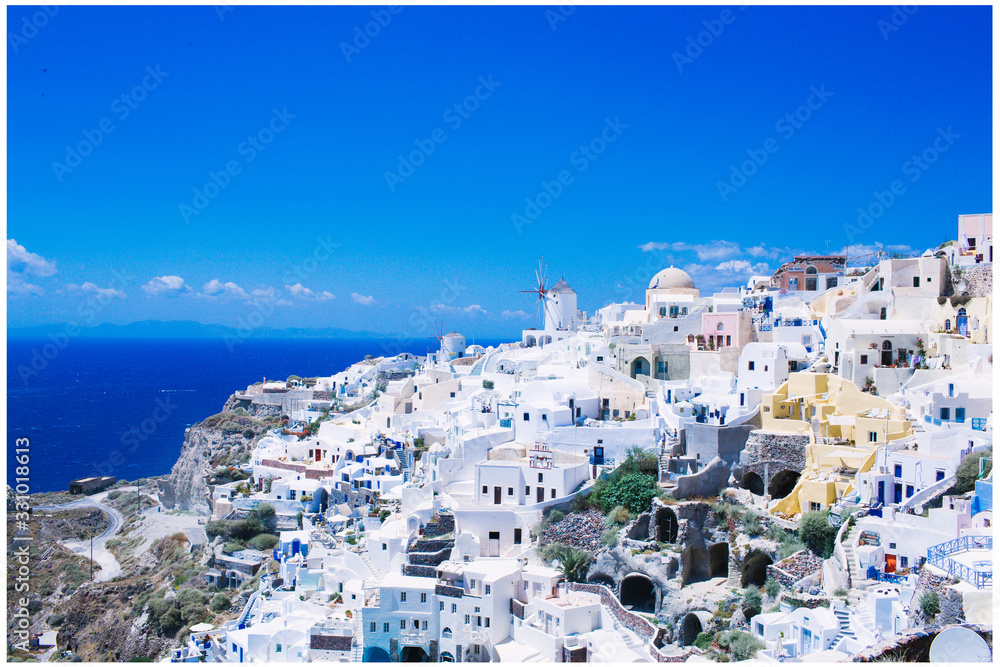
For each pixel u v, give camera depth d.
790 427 85.00
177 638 103.06
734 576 75.94
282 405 187.88
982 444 64.75
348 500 115.62
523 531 86.94
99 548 147.38
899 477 69.62
